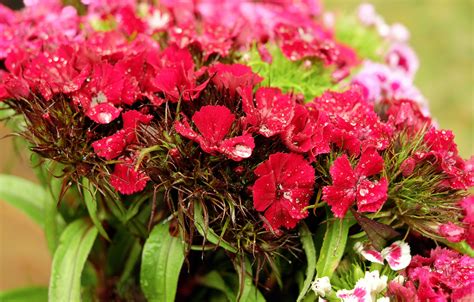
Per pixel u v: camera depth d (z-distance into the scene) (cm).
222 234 36
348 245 39
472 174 38
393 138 38
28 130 39
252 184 37
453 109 95
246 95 37
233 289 41
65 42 41
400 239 39
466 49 104
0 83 39
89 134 38
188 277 42
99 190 38
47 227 42
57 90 38
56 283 39
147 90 39
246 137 36
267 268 40
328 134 37
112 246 42
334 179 36
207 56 41
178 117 37
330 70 44
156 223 40
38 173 42
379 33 54
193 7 46
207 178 36
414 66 52
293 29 44
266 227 37
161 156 37
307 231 38
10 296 45
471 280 36
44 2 44
